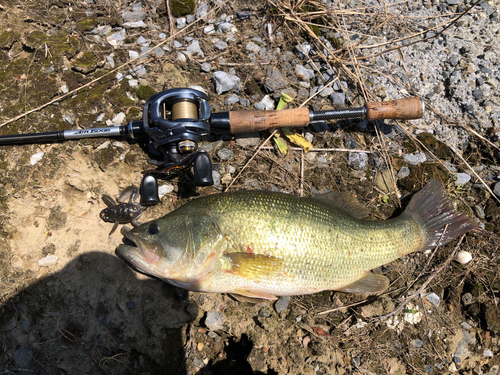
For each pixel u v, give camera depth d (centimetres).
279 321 41
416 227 42
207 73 49
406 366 42
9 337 38
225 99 47
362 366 41
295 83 50
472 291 44
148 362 40
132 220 41
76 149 42
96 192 42
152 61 48
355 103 50
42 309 39
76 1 49
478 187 48
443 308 44
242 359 41
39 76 45
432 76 53
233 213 36
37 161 42
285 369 40
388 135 49
